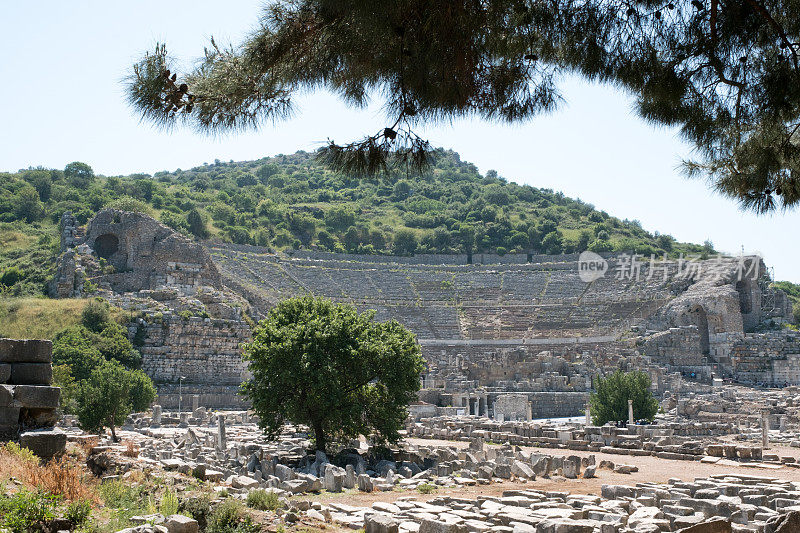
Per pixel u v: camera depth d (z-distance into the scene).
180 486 23.25
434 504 25.38
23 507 14.98
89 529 15.62
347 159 14.57
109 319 85.94
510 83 15.14
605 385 63.34
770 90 15.16
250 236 157.12
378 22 13.02
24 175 172.12
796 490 26.56
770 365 103.00
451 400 83.12
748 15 14.74
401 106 14.45
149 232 107.56
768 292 123.56
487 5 13.77
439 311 124.88
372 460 41.66
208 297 98.19
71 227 114.00
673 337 104.56
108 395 48.41
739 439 51.31
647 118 16.41
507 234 186.25
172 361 87.06
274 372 40.75
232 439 48.72
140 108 13.98
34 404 21.95
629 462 39.91
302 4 13.88
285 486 29.84
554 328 116.25
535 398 85.12
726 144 17.33
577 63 14.92
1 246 129.25
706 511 23.00
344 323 42.50
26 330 82.69
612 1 14.67
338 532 19.98
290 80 14.57
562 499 25.53
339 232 180.25
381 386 42.91
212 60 14.63
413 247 174.88
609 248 175.62
